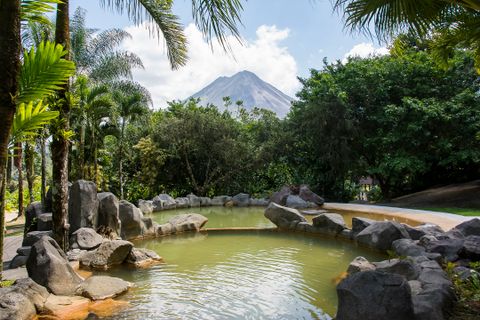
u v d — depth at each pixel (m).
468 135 14.53
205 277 5.96
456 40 6.88
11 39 2.92
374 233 7.71
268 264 6.77
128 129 21.36
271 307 4.64
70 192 8.38
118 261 6.70
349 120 16.80
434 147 15.41
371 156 18.20
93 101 14.80
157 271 6.35
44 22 3.78
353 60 18.92
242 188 20.36
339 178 18.38
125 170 21.42
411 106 14.55
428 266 4.60
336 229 9.26
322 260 7.03
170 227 9.98
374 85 16.77
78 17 14.56
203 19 3.82
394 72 16.69
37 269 5.03
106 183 20.16
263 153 19.31
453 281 4.18
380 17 5.58
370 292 3.26
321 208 14.82
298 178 19.91
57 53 3.15
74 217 8.20
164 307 4.64
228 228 10.41
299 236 9.55
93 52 15.07
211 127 19.58
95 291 4.96
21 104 3.31
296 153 19.69
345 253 7.61
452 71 15.70
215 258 7.28
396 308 3.17
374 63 17.42
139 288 5.41
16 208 18.08
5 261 6.80
